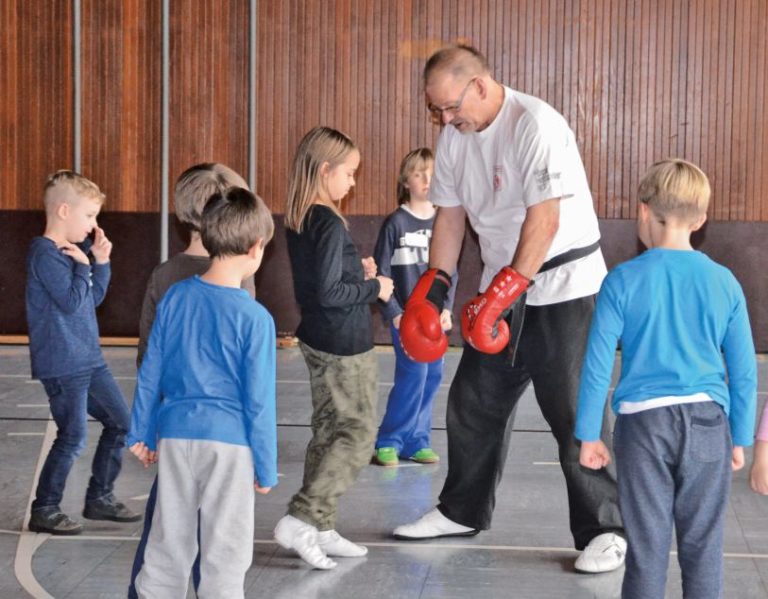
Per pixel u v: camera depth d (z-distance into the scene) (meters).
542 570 3.59
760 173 9.40
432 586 3.44
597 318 2.66
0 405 6.57
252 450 2.70
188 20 9.55
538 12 9.44
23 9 9.50
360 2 9.53
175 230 9.59
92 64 9.57
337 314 3.57
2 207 9.61
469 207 3.72
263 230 2.79
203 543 2.69
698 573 2.59
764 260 9.38
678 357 2.59
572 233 3.55
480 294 3.76
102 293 4.01
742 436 2.62
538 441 5.65
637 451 2.60
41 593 3.37
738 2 9.32
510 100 3.51
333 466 3.59
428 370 5.11
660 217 2.71
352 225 9.62
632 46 9.41
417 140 9.56
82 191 3.87
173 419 2.70
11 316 9.63
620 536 3.60
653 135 9.45
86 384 3.92
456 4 9.49
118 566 3.62
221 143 9.62
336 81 9.57
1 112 9.58
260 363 2.67
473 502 3.89
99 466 4.10
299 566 3.62
